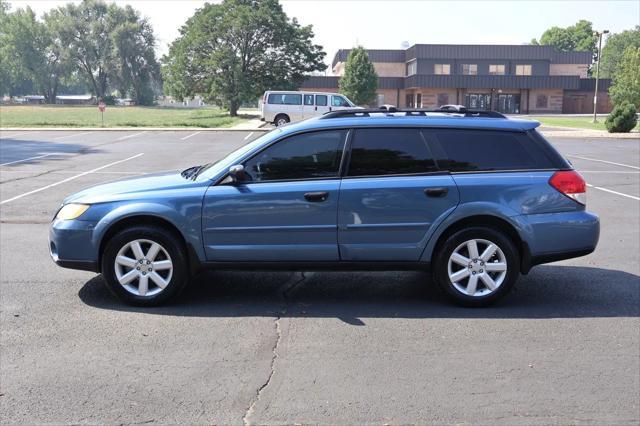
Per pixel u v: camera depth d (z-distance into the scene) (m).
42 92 115.62
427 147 5.57
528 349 4.64
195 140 28.05
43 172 15.97
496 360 4.43
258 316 5.38
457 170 5.55
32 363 4.35
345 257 5.53
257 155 5.56
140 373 4.19
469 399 3.82
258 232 5.46
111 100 112.38
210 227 5.46
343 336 4.90
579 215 5.57
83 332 4.96
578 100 70.69
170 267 5.55
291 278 6.62
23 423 3.52
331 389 3.95
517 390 3.95
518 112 69.44
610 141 29.52
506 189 5.48
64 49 107.75
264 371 4.23
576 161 19.91
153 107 103.12
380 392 3.91
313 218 5.45
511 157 5.61
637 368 4.30
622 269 7.03
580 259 7.51
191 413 3.63
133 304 5.59
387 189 5.43
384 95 72.88
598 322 5.26
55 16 109.75
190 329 5.04
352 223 5.45
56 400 3.79
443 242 5.55
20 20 108.38
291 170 5.54
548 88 68.06
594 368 4.30
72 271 6.83
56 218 5.70
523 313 5.48
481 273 5.55
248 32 52.06
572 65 74.25
